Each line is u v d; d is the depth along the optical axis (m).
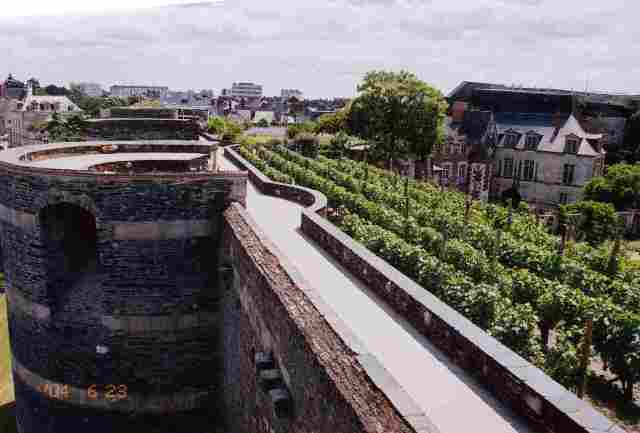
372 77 74.50
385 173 63.31
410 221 29.02
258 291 13.12
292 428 10.63
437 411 10.22
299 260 19.81
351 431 7.70
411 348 13.05
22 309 19.00
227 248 16.89
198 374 18.53
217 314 18.28
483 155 80.69
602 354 16.00
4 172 18.41
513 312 16.09
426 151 75.25
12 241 18.81
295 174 44.19
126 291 17.72
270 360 12.00
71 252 18.89
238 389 15.64
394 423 7.29
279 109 179.75
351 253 18.62
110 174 17.00
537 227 38.28
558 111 77.62
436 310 13.35
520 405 9.99
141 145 25.78
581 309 17.33
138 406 18.44
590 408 8.84
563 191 74.62
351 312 15.30
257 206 27.92
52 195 17.25
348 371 8.50
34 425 19.83
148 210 17.31
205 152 26.17
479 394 10.83
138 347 18.09
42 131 97.31
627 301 21.38
